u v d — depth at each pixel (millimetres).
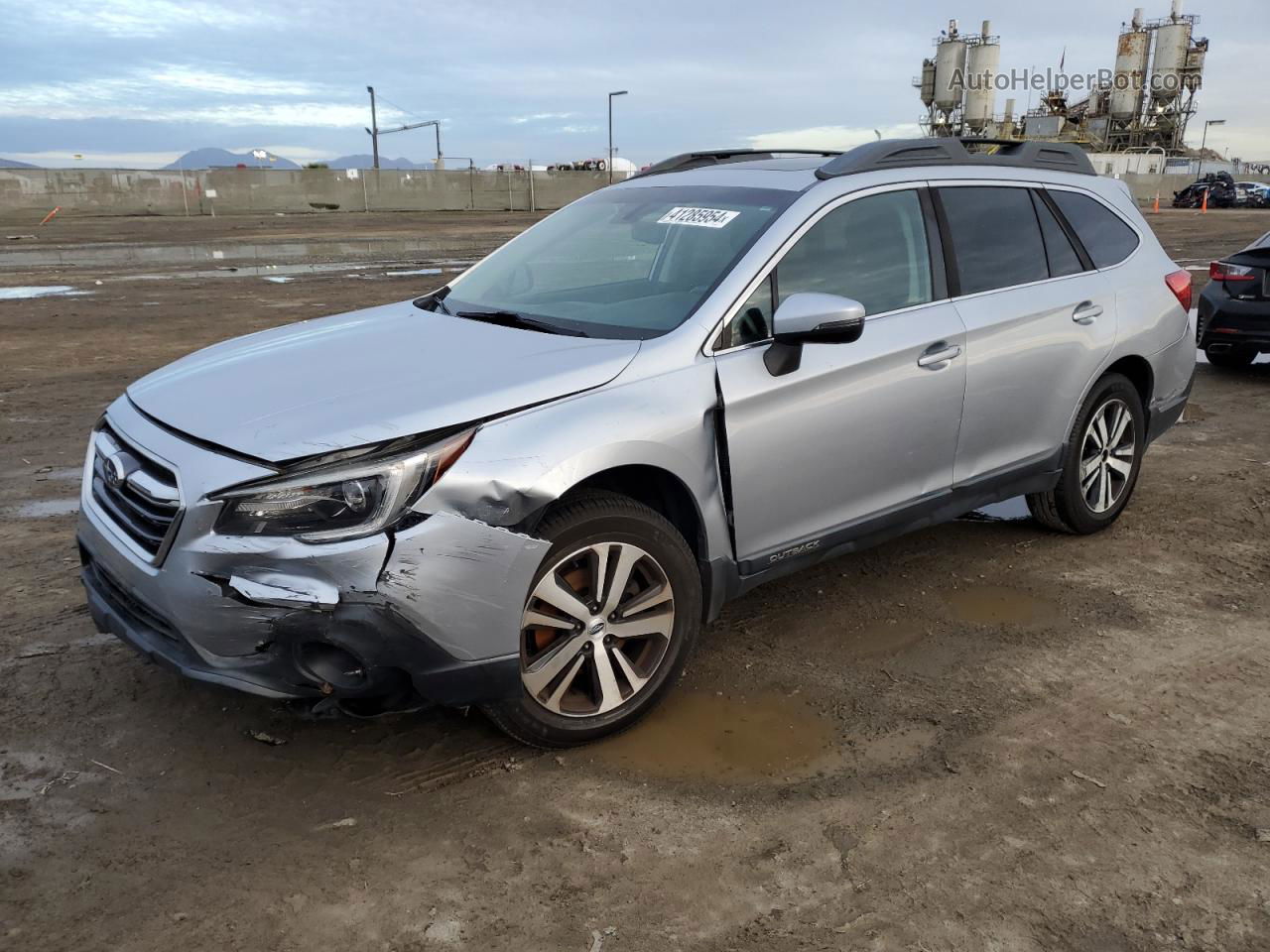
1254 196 53062
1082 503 5031
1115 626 4219
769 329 3600
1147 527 5434
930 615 4312
